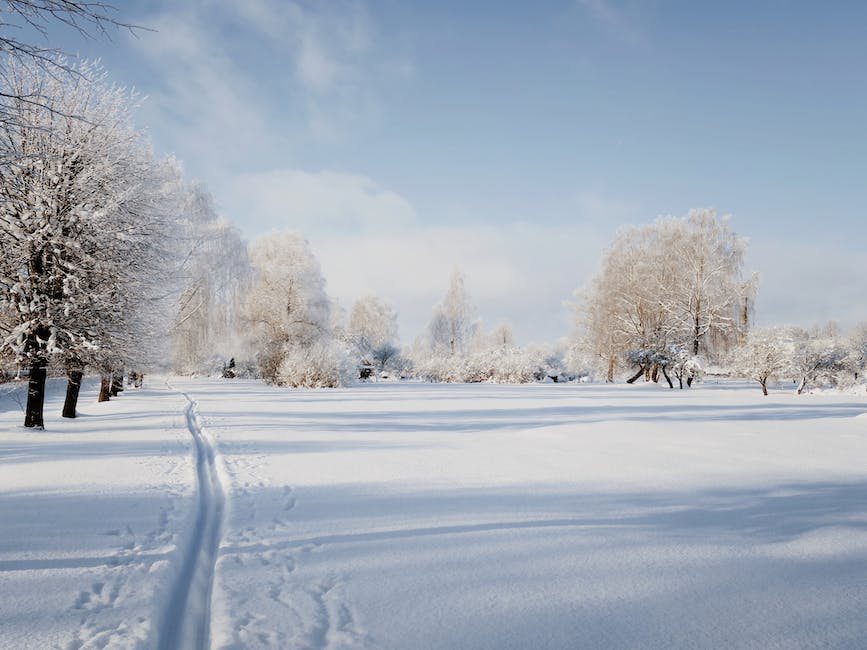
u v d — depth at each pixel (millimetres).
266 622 3109
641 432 12047
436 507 5691
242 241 35594
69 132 11031
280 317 39312
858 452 9430
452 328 68500
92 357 12273
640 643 2902
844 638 2957
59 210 11195
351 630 3025
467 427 13188
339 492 6324
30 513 5348
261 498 6020
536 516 5367
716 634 3004
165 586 3707
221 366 49875
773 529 4984
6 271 11055
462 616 3209
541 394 28734
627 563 4094
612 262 43188
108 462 8047
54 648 2834
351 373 37375
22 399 22688
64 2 4246
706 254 39719
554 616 3211
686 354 36000
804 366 30281
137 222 12422
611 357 43156
